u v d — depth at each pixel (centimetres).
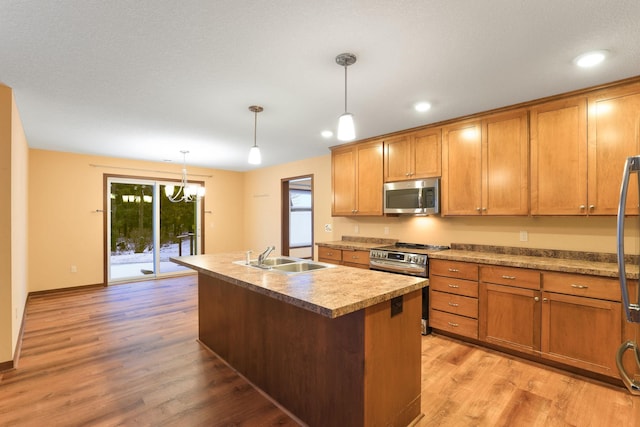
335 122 350
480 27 177
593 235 281
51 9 161
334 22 174
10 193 259
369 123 356
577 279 242
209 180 674
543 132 282
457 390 230
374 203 413
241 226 720
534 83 250
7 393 226
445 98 281
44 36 186
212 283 295
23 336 328
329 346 184
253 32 183
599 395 221
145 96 276
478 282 296
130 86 256
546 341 257
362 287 187
